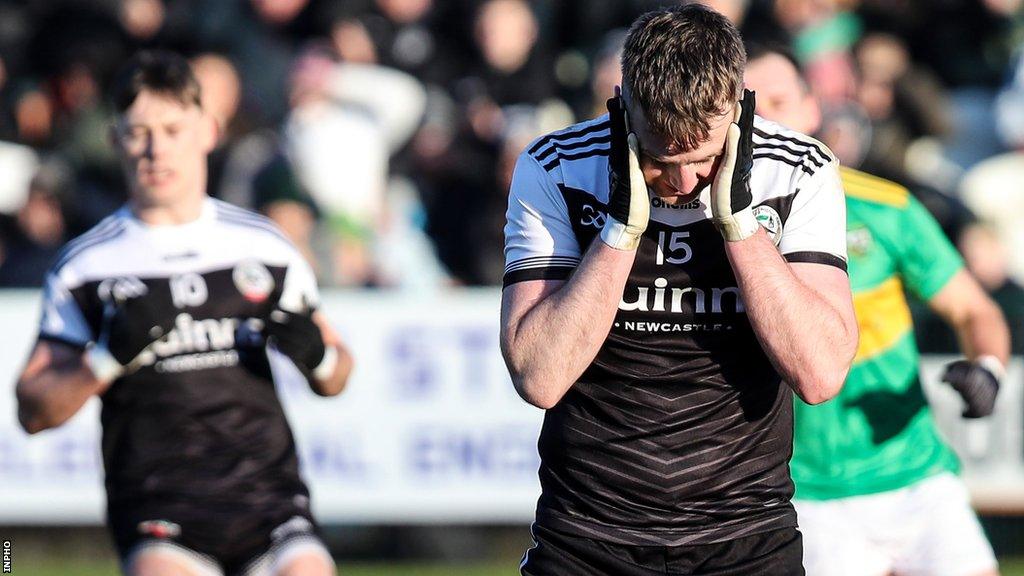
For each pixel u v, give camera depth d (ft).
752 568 40.68
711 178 38.50
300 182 101.24
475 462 89.92
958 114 117.08
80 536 92.27
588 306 38.65
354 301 89.92
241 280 51.88
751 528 40.78
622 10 117.29
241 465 50.01
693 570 40.73
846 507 55.47
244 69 113.39
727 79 36.14
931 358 88.84
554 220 40.55
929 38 121.49
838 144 85.76
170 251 51.75
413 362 89.97
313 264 99.04
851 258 55.31
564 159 40.60
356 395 89.40
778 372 39.22
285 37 115.24
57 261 51.90
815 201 39.99
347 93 106.22
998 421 87.35
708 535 40.60
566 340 38.88
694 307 39.83
